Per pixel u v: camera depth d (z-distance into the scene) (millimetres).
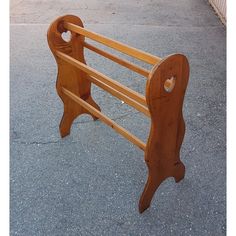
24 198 1688
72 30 1688
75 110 2059
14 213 1608
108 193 1705
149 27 3869
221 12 4051
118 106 2402
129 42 3461
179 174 1702
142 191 1708
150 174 1495
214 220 1545
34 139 2094
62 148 2020
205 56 3141
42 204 1654
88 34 1587
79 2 4867
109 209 1618
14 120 2271
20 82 2756
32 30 3836
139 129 2170
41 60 3139
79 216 1589
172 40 3504
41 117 2305
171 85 1301
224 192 1685
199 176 1782
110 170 1848
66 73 1880
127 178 1792
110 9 4531
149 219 1563
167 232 1500
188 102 2424
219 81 2699
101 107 2389
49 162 1914
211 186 1721
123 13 4359
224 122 2203
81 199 1678
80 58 1911
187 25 3918
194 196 1669
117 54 3158
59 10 4504
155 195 1679
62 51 1793
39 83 2740
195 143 2014
